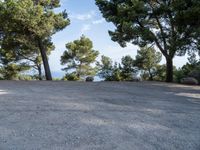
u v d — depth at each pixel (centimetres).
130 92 1372
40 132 610
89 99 1073
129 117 769
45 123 682
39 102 967
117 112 828
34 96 1121
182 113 854
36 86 1608
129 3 2381
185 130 664
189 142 578
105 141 562
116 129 648
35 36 2648
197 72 2286
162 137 603
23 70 3650
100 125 677
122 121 722
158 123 717
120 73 3009
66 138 574
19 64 3581
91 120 720
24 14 2395
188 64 2673
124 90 1460
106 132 623
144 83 1983
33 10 2447
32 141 553
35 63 3578
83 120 718
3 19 2445
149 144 555
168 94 1337
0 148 514
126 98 1134
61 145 533
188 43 2144
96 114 791
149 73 3195
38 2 2698
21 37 2719
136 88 1593
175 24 2131
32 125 663
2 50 3209
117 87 1620
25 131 616
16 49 3042
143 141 572
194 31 2050
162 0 2375
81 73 4309
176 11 2081
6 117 734
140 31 2203
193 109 932
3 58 3469
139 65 3086
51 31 2644
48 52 3325
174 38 2156
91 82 2034
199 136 623
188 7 2020
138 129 655
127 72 3036
